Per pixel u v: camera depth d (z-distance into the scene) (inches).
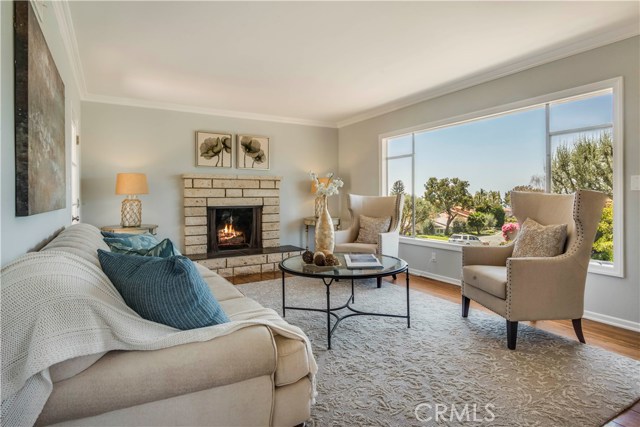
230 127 205.6
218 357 46.8
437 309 124.9
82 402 39.5
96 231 94.0
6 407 35.9
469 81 152.3
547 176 131.4
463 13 97.6
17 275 39.8
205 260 177.9
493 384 75.1
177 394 44.4
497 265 115.5
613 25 104.9
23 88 49.5
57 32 90.7
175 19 99.3
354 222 181.8
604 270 113.0
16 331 36.9
